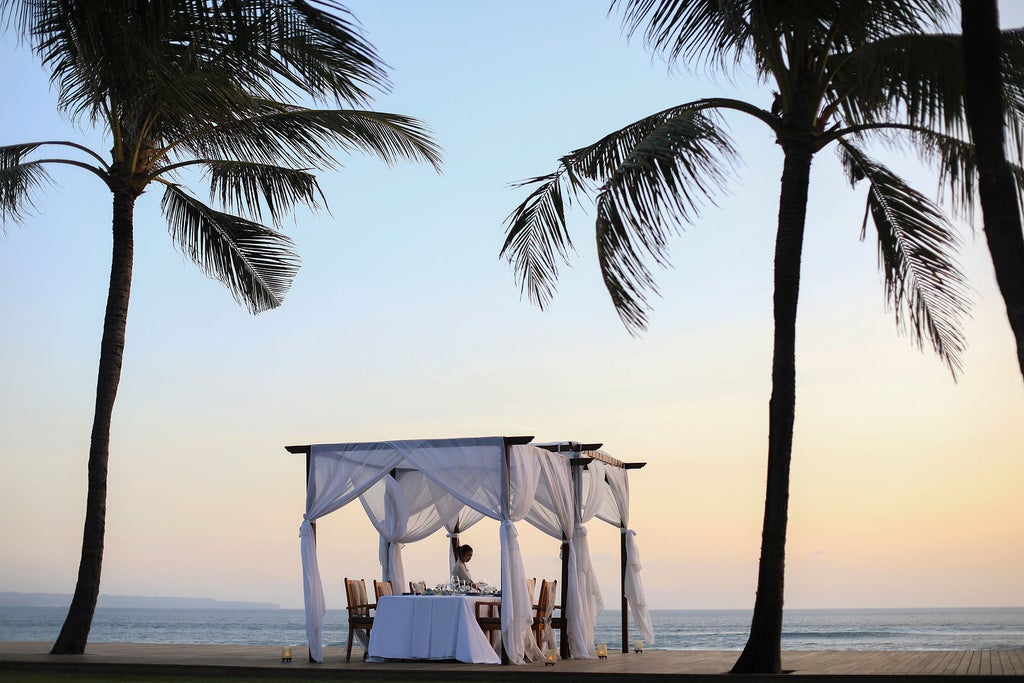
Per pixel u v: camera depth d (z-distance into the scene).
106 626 76.25
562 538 12.42
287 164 13.49
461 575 12.90
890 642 47.62
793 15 9.05
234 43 9.11
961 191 10.22
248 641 53.78
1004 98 9.52
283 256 14.53
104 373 12.60
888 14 9.41
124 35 8.48
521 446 11.66
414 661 10.97
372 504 12.98
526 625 11.01
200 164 13.48
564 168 10.26
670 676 8.62
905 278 10.95
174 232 14.41
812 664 9.95
